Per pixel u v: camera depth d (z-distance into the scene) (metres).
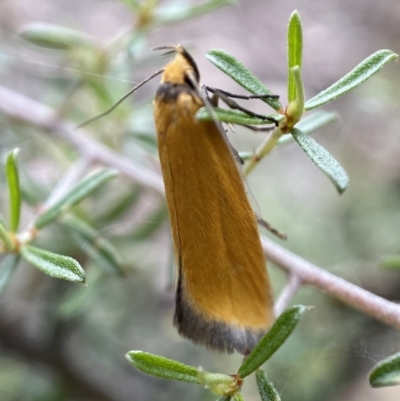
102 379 0.11
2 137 0.10
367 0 0.16
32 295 0.10
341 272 0.11
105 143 0.10
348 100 0.14
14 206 0.08
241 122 0.07
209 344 0.08
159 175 0.10
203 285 0.08
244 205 0.08
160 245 0.12
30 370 0.10
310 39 0.16
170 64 0.08
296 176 0.14
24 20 0.14
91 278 0.09
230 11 0.16
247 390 0.11
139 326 0.11
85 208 0.10
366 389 0.11
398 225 0.12
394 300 0.12
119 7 0.15
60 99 0.10
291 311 0.07
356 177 0.13
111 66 0.10
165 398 0.11
